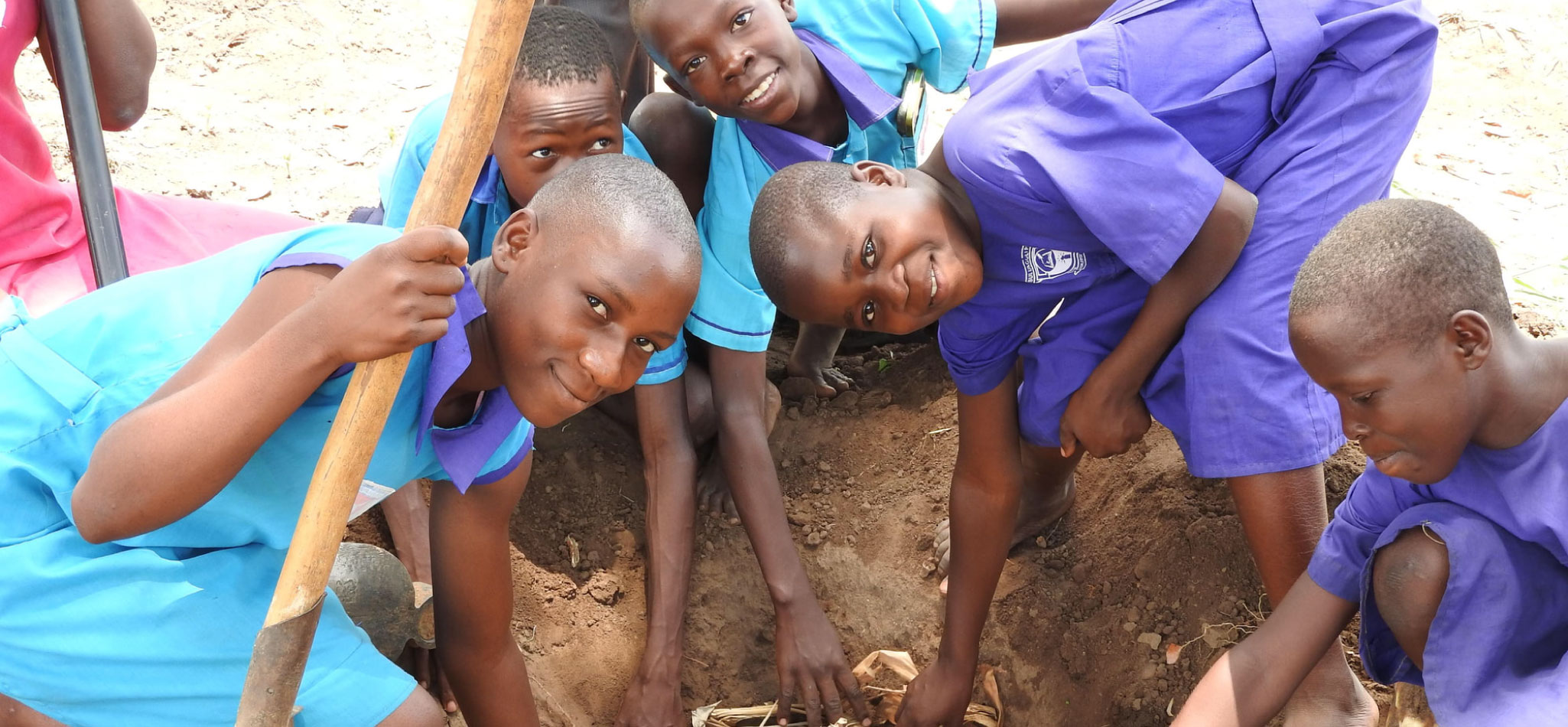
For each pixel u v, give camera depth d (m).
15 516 2.13
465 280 1.89
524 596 3.30
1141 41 2.63
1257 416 2.54
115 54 3.07
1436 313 2.01
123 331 2.13
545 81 2.86
